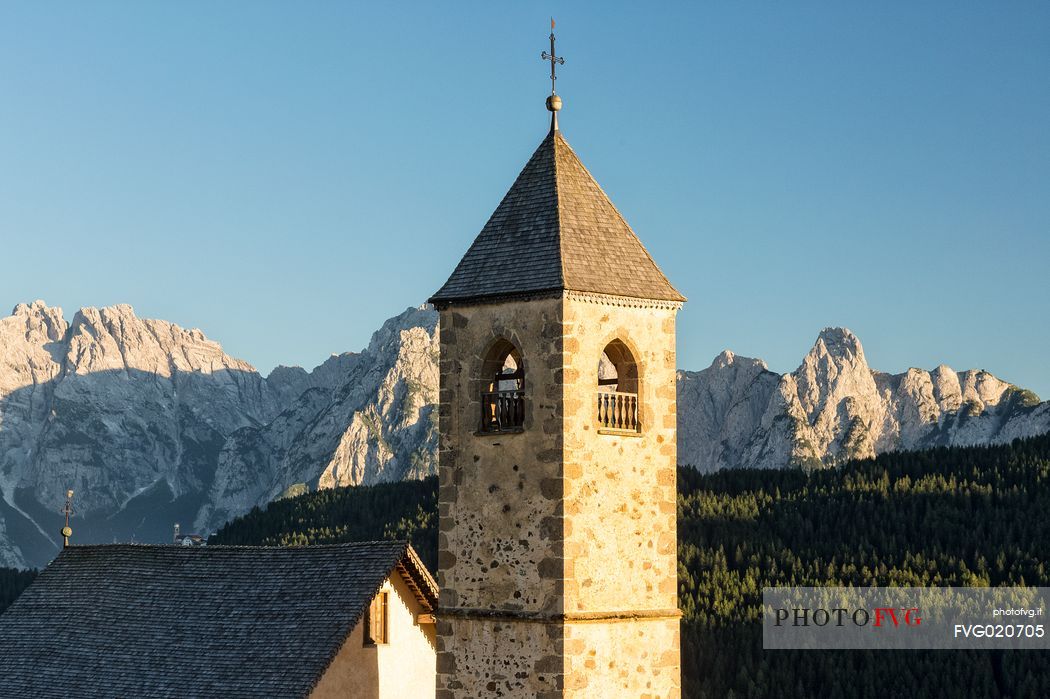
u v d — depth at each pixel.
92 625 63.66
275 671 55.94
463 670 49.38
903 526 181.75
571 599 47.34
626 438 49.12
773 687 139.88
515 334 49.00
